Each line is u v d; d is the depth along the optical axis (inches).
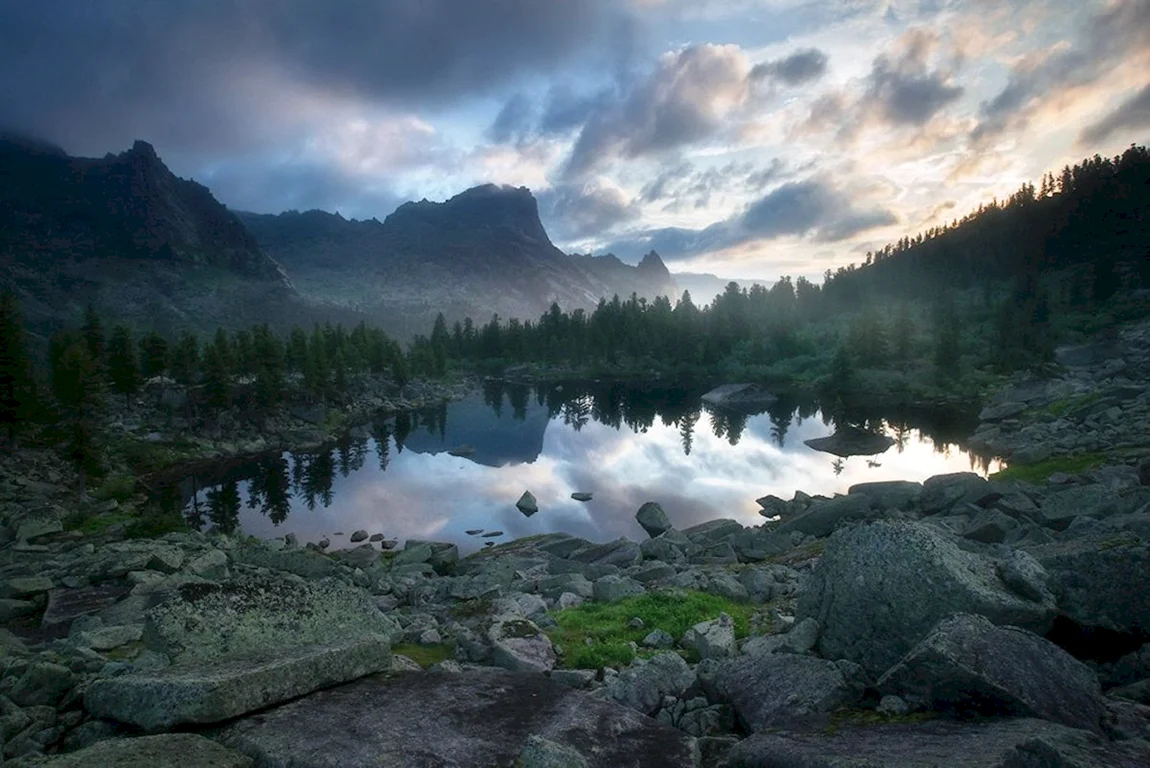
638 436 3550.7
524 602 729.0
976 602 377.1
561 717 351.3
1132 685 346.0
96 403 2618.1
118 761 289.6
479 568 1182.9
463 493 2236.7
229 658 386.9
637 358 7504.9
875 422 3521.2
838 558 454.9
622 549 1202.6
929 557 404.2
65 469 2289.6
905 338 5334.6
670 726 357.7
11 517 1546.5
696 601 666.8
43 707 390.3
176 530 1434.5
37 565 1046.4
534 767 289.7
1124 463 1461.6
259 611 438.9
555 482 2381.9
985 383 4325.8
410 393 5433.1
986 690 312.0
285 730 328.2
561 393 6013.8
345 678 390.3
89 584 890.1
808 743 309.7
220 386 3260.3
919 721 320.5
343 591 488.4
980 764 248.8
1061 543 466.3
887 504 1336.1
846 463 2556.6
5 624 764.6
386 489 2321.6
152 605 738.8
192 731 331.0
